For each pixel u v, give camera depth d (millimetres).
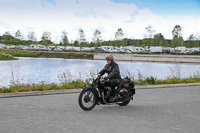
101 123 5984
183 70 35594
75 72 30297
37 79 22984
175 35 92688
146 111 7473
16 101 8820
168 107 8125
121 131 5336
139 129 5512
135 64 50375
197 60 55656
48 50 105188
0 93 9789
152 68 39312
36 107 7785
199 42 107812
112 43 110938
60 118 6422
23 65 43562
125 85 8023
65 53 84250
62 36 114562
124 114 7020
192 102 9102
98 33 105312
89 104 8328
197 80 16938
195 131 5441
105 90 7617
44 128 5484
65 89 11398
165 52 88562
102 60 68500
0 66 40344
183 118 6633
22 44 129625
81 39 106812
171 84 14203
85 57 77188
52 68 37375
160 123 6070
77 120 6242
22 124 5797
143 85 13484
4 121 6051
